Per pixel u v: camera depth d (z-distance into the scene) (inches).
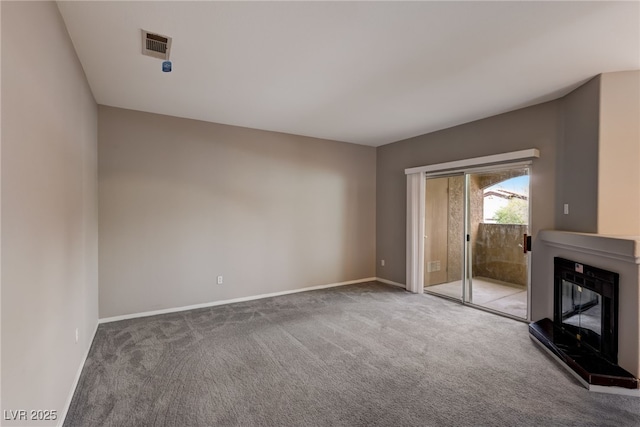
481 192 171.9
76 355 94.3
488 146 165.2
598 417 80.0
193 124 168.6
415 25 84.7
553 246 135.2
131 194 152.2
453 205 189.3
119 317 149.3
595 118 116.6
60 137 79.0
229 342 124.6
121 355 112.7
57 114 76.4
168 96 136.3
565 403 85.8
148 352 115.3
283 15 80.5
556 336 120.8
